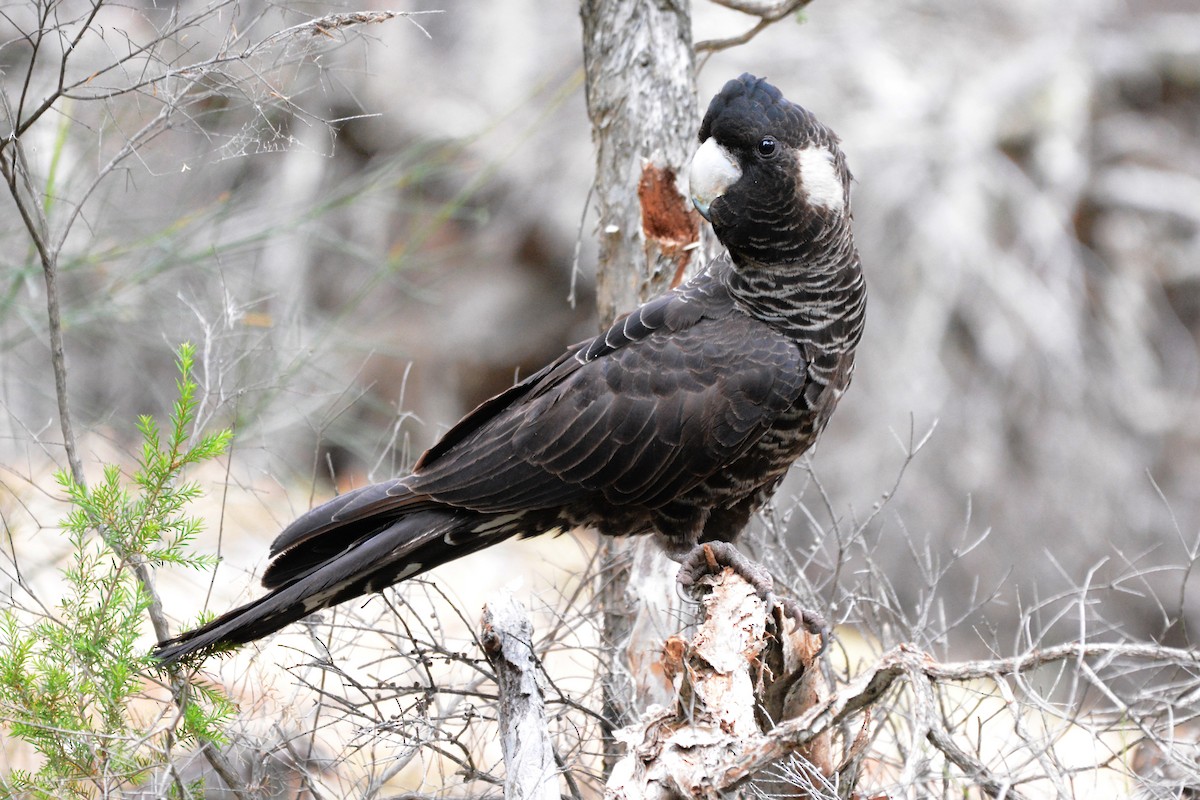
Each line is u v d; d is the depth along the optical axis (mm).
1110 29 22906
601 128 9062
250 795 7086
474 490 7730
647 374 7797
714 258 8453
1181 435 20000
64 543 10875
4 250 12914
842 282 7906
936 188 19812
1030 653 5395
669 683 8250
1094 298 20844
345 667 9625
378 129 20219
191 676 6898
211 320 11523
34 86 10672
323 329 13125
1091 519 18797
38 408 14453
